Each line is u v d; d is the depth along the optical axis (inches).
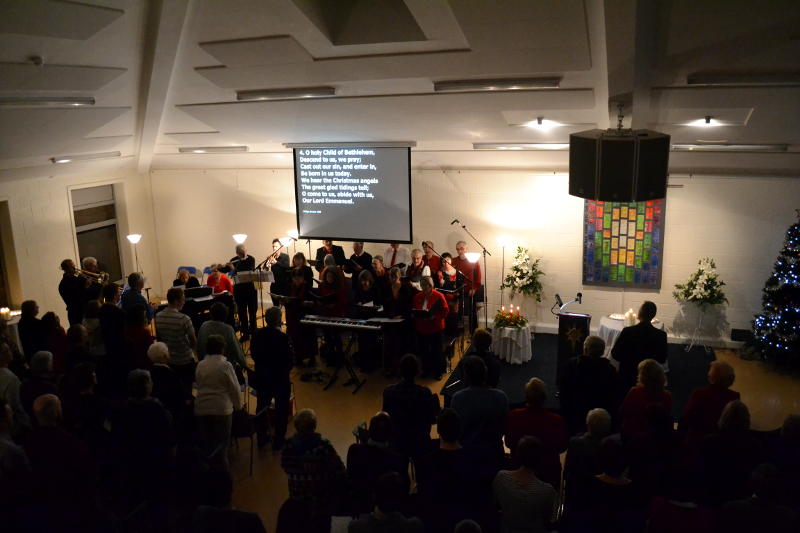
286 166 423.2
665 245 347.6
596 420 158.2
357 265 375.9
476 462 154.3
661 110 255.3
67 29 202.8
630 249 353.7
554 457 163.8
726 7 186.4
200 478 127.8
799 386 299.7
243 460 244.7
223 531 123.2
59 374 255.0
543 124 290.8
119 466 187.2
